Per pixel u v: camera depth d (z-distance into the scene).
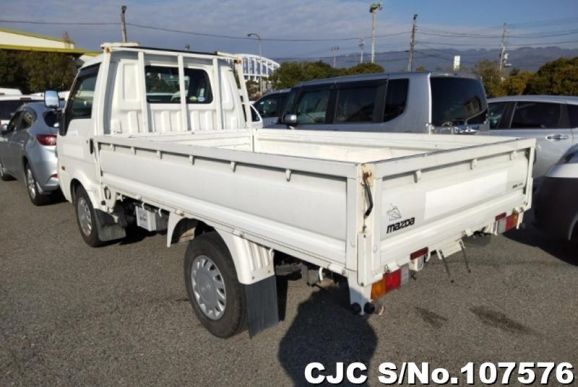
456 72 6.31
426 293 3.92
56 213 7.02
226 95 5.48
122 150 3.87
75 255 5.08
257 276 2.88
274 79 43.88
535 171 6.77
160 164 3.37
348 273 2.13
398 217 2.25
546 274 4.28
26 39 43.62
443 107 6.02
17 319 3.63
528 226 5.71
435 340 3.21
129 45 4.50
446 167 2.55
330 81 7.21
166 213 3.70
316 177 2.19
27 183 7.62
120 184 4.03
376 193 2.05
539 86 31.22
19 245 5.51
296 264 2.93
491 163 2.98
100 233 4.78
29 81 36.44
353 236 2.05
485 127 6.56
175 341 3.25
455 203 2.68
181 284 4.25
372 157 4.29
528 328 3.33
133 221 4.50
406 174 2.25
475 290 3.96
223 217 2.85
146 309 3.76
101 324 3.52
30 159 7.04
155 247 5.29
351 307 2.15
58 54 37.41
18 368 2.97
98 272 4.57
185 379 2.82
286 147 5.06
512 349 3.08
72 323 3.54
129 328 3.46
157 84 4.88
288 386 2.74
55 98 5.09
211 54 5.15
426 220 2.47
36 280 4.41
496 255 4.79
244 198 2.65
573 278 4.17
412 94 6.05
